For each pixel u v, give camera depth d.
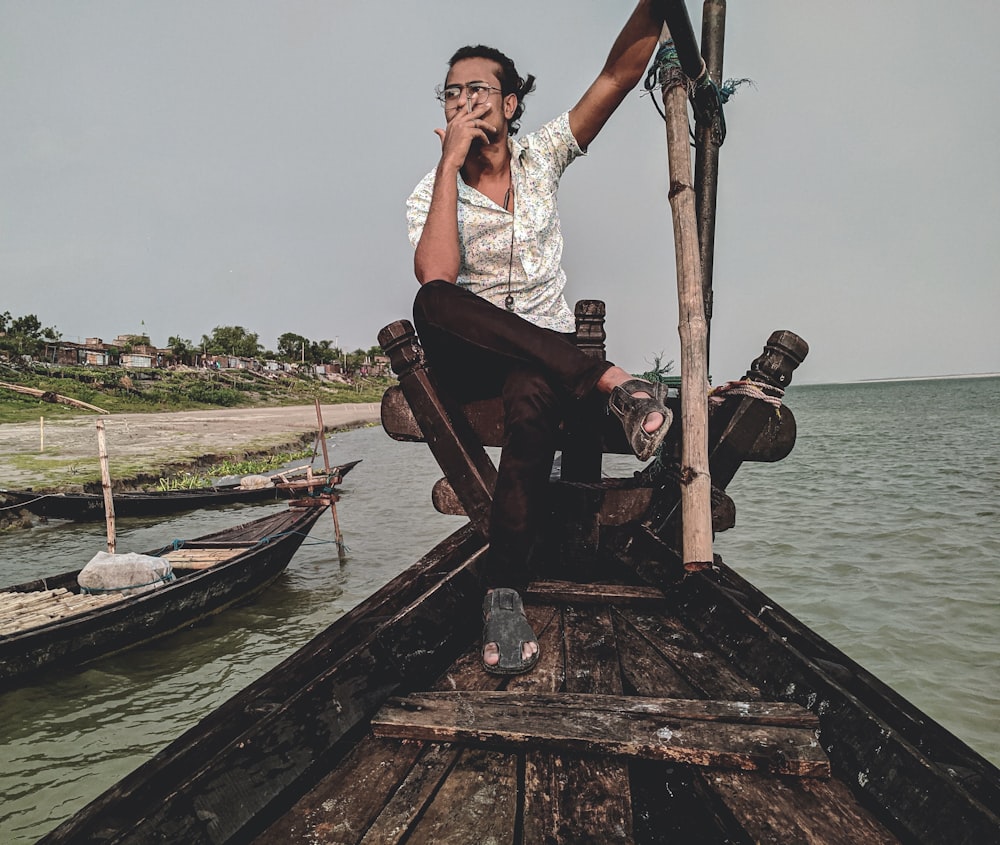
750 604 1.90
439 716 1.44
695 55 2.02
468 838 1.12
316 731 1.42
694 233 1.88
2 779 4.90
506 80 2.22
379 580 9.85
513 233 2.26
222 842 1.16
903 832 1.15
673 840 1.14
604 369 1.74
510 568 1.81
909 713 1.37
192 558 8.61
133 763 5.13
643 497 2.31
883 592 8.42
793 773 1.28
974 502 14.74
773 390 2.14
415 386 2.13
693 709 1.44
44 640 5.88
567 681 1.63
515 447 1.79
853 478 18.94
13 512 13.33
